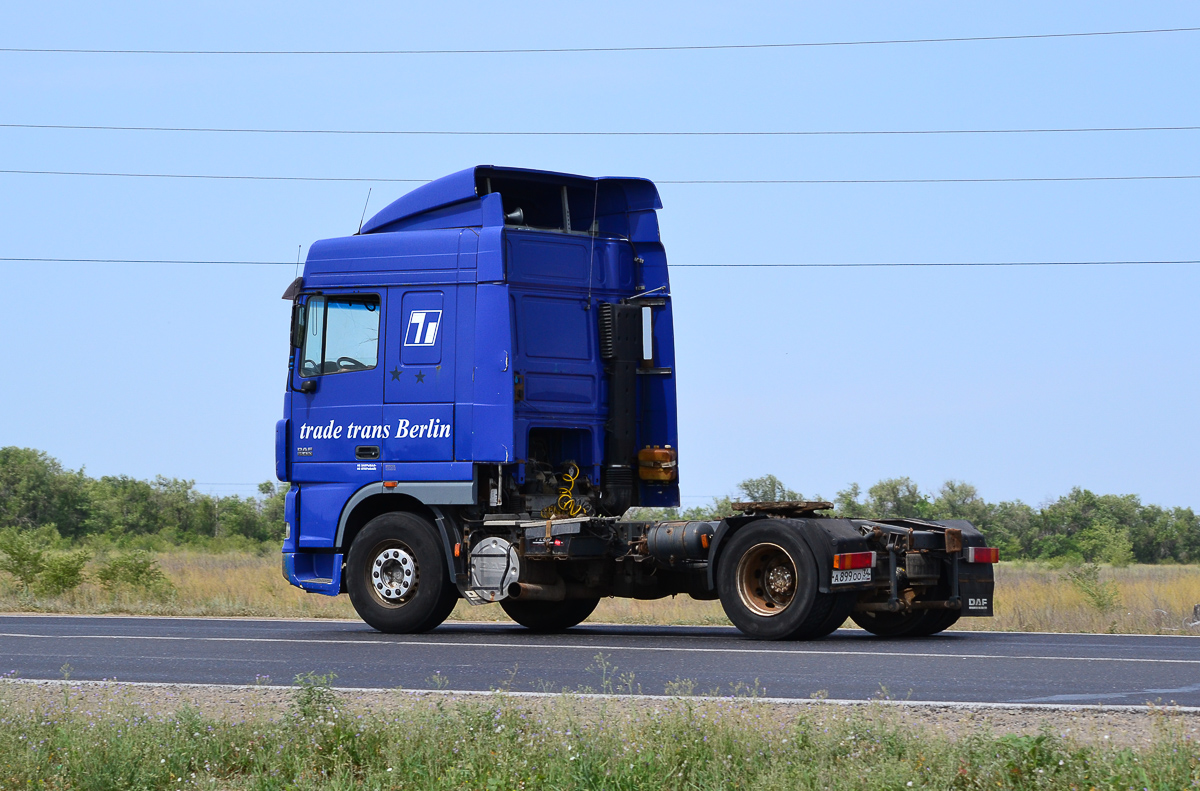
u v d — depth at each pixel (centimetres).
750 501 2894
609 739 1500
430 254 3188
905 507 11712
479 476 3116
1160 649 2606
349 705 1831
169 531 14338
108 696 1872
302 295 3319
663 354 3375
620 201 3428
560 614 3438
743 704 1705
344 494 3238
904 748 1445
